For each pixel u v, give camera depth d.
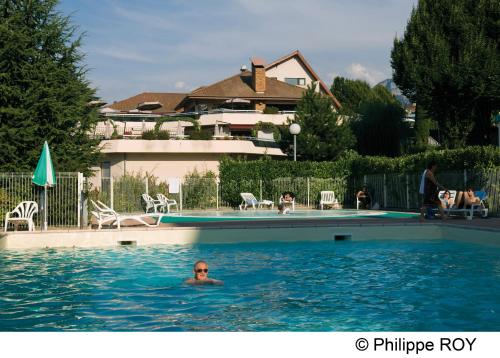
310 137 39.22
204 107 53.59
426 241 17.41
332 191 32.47
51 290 10.24
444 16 38.12
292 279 11.36
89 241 16.89
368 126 46.16
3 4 19.50
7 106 19.08
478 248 15.57
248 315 8.33
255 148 41.59
